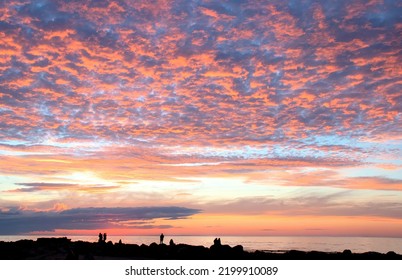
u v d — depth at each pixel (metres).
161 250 41.50
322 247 114.62
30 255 37.84
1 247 40.12
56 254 40.00
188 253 40.06
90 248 43.28
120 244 44.78
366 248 113.12
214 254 39.84
